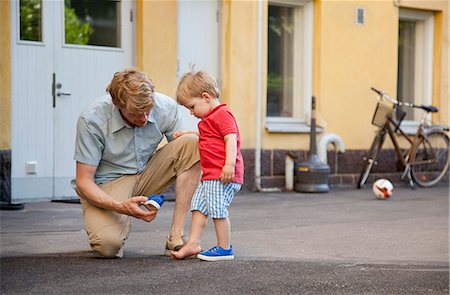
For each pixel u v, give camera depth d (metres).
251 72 10.20
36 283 4.22
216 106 4.98
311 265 4.87
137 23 9.28
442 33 12.45
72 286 4.15
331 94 11.09
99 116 4.89
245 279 4.37
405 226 7.11
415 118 12.52
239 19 10.06
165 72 9.39
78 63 8.91
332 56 11.09
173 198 8.92
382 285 4.31
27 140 8.57
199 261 4.92
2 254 5.21
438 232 6.72
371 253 5.52
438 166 11.92
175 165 5.14
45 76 8.68
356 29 11.33
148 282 4.25
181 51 9.70
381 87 11.61
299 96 11.09
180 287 4.14
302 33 11.09
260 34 10.27
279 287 4.18
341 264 4.94
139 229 6.64
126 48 9.28
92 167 4.86
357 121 11.37
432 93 12.47
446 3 12.41
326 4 11.00
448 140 11.80
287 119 10.89
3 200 8.30
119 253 5.02
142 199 4.72
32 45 8.58
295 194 10.06
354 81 11.33
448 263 5.10
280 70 10.92
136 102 4.62
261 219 7.51
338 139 10.88
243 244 5.87
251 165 10.22
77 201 8.55
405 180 11.93
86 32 9.02
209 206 4.94
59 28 8.77
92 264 4.78
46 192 8.71
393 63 11.73
